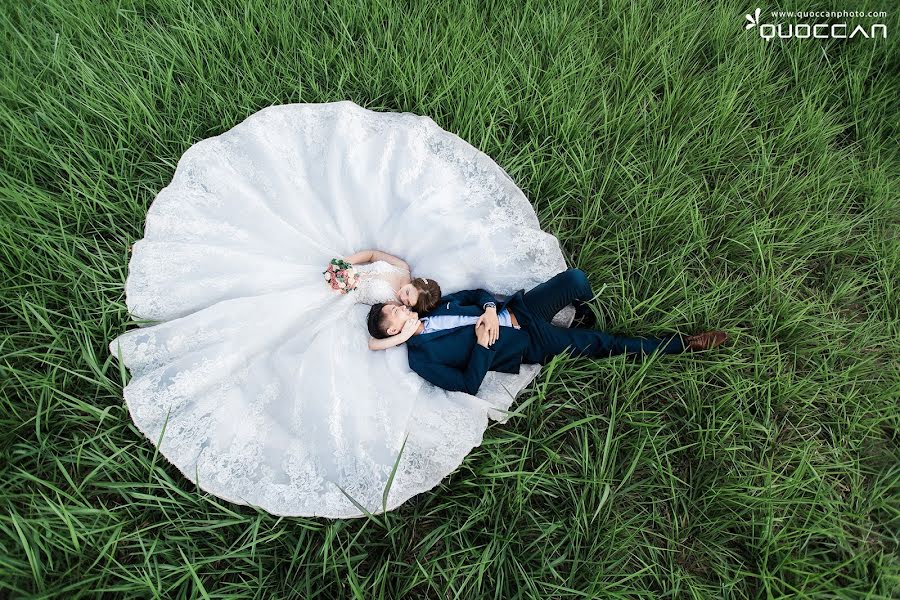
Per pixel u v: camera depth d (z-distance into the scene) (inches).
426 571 100.6
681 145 140.3
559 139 145.3
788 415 119.2
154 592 87.8
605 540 101.7
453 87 148.7
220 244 126.7
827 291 135.3
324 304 125.0
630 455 111.6
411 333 117.4
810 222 135.9
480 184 134.2
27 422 101.0
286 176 135.2
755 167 143.9
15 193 120.6
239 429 107.7
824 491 108.0
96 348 114.7
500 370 116.7
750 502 105.3
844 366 123.2
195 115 143.4
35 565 88.4
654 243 135.8
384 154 136.8
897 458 112.5
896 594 97.0
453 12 163.9
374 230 136.3
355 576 96.0
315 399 109.8
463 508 105.6
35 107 136.4
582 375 119.1
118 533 95.2
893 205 140.7
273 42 158.2
